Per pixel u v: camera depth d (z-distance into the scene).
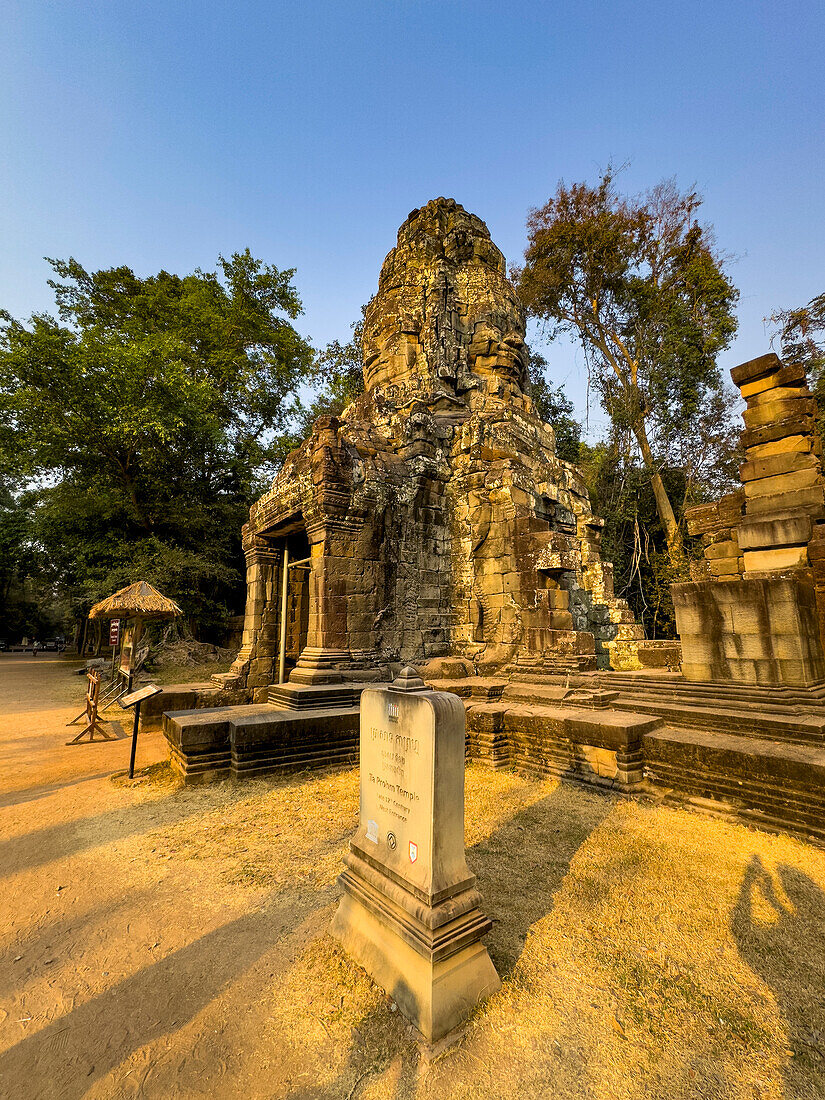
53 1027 2.60
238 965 3.03
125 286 24.88
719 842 4.66
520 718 7.15
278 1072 2.29
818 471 7.07
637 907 3.59
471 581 10.91
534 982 2.82
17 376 17.02
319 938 3.27
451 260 14.79
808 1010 2.62
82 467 19.94
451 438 12.07
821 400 14.55
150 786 6.50
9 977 2.98
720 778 5.33
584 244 20.41
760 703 6.14
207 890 3.93
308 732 7.17
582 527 12.84
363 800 3.43
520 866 4.22
